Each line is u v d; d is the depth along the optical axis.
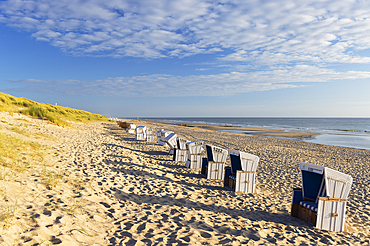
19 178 4.52
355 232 4.52
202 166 8.27
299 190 4.98
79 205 4.13
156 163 9.32
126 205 4.65
